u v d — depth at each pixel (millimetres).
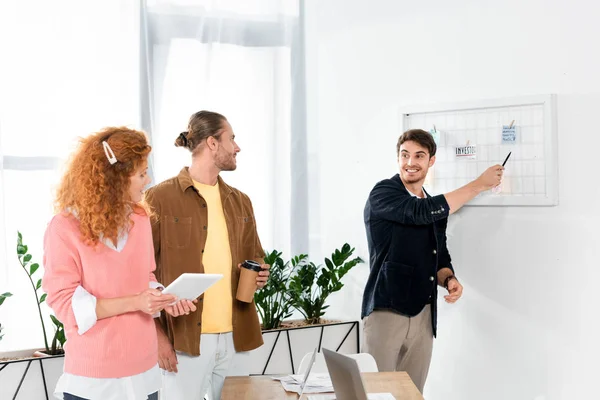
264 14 4531
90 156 2299
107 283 2320
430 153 3662
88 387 2291
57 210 2342
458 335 3967
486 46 3850
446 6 4000
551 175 3598
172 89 4281
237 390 2533
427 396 4105
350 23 4426
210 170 3119
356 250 4414
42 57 3963
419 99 4121
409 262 3553
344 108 4465
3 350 3824
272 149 4547
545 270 3643
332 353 2180
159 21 4266
